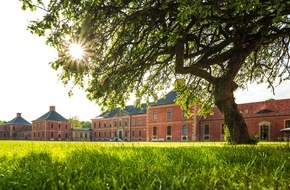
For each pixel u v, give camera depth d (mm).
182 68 12609
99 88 11859
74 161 3633
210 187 1930
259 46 13555
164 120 70812
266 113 53156
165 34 10273
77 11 9258
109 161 3547
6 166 3129
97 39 10914
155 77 16625
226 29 12680
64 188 1992
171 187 1890
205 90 18656
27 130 119375
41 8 8531
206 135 61562
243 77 18047
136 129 90875
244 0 7656
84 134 110625
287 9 10430
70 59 10664
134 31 11305
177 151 5113
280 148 6352
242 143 13055
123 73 12203
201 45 12844
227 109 13148
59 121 111188
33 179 2252
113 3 9867
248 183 2059
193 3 7688
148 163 3135
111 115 101250
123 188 1955
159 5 10383
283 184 1996
